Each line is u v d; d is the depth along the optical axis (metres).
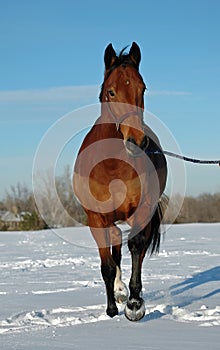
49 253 18.61
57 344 5.55
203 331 6.02
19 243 23.78
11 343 5.60
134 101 6.23
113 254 7.87
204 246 19.50
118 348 5.36
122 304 7.75
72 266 14.30
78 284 10.59
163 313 7.16
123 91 6.24
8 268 14.07
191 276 11.19
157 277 11.13
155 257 15.73
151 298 8.43
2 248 21.23
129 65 6.42
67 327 6.39
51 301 8.34
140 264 6.86
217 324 6.39
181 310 7.23
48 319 6.85
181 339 5.67
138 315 6.61
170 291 9.13
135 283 6.76
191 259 15.09
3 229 40.28
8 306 7.97
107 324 6.54
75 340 5.72
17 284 10.69
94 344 5.54
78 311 7.44
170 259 15.15
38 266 14.49
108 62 6.68
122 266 13.61
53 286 10.29
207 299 8.25
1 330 6.27
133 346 5.42
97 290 9.55
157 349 5.28
